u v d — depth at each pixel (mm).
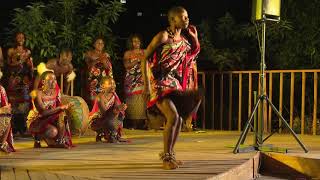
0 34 9406
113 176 4477
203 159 5375
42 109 5996
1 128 5543
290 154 5750
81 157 5473
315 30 9297
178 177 4434
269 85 8383
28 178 4512
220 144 6641
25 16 8609
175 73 4789
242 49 9883
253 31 9461
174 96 4754
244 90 9727
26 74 7320
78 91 8969
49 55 8586
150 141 6957
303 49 9406
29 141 6797
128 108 8500
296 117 8766
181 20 4711
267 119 8453
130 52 8398
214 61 9562
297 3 9523
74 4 9227
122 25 11180
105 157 5488
